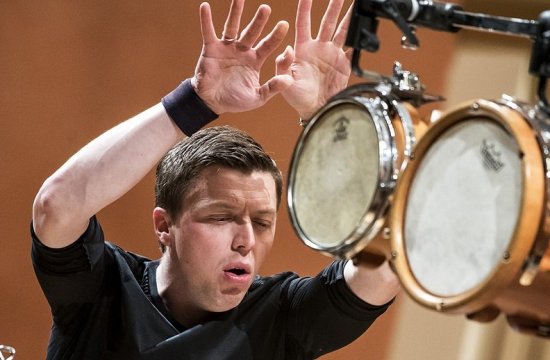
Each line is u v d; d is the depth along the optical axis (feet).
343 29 18.30
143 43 39.17
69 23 39.63
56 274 20.43
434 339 37.40
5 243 40.55
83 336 21.15
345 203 15.21
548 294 13.34
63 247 20.02
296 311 21.31
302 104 18.21
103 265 21.15
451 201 13.93
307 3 18.07
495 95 35.78
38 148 40.19
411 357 37.83
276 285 21.80
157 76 39.17
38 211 19.75
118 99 39.55
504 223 13.19
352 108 15.51
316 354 21.53
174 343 20.53
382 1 15.33
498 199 13.35
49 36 39.78
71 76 39.75
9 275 40.55
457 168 13.98
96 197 19.27
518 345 35.68
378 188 14.53
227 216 20.31
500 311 13.84
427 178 14.33
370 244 15.17
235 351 20.81
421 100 15.70
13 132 40.19
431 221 14.12
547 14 14.10
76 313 21.18
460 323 36.83
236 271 20.48
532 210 12.74
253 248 20.42
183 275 20.68
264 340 21.26
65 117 39.88
